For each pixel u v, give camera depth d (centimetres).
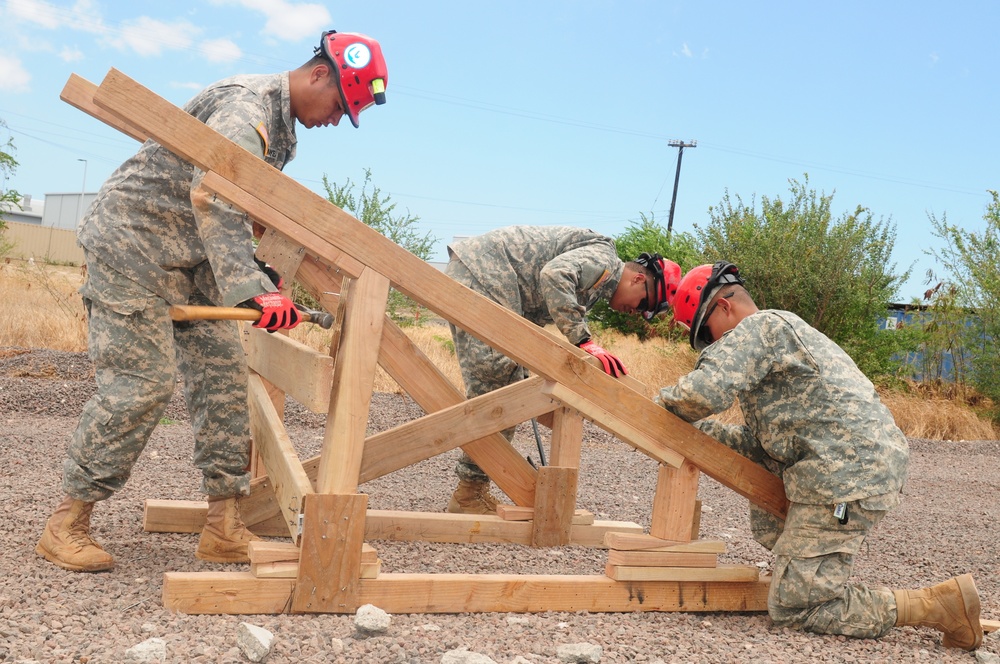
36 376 871
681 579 339
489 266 478
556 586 325
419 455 400
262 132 298
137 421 313
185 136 269
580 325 441
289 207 281
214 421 337
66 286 1471
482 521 437
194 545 378
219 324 334
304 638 264
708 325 359
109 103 263
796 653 297
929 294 1484
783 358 319
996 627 348
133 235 306
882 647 309
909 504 732
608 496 644
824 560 320
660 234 2155
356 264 289
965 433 1342
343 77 316
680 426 333
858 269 1410
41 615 262
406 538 427
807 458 320
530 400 419
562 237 485
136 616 271
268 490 406
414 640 270
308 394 288
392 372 404
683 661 277
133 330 308
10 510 398
